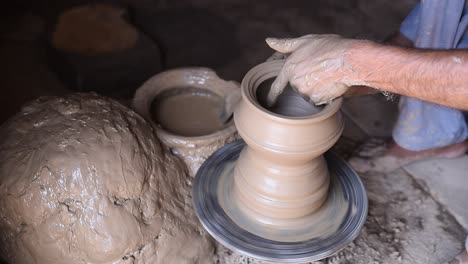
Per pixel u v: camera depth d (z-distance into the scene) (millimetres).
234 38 3564
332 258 2051
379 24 3738
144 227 1838
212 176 1942
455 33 2117
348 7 3875
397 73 1482
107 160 1786
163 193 1948
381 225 2207
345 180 1972
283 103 1794
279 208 1752
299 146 1579
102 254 1763
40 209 1754
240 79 3244
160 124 2256
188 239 1955
